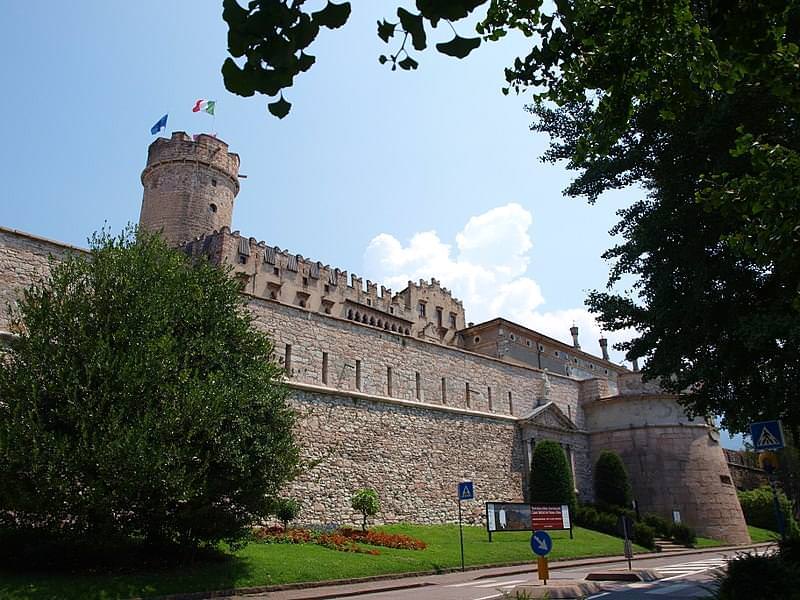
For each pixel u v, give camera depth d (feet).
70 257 58.90
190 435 49.49
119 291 55.98
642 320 51.83
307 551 64.95
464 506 104.32
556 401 133.80
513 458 116.98
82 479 46.44
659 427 130.72
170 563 53.72
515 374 126.52
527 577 66.28
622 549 96.07
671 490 125.70
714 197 30.32
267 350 63.77
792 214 26.91
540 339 184.75
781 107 36.86
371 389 96.73
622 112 23.18
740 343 45.19
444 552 76.54
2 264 64.90
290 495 79.87
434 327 191.93
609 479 123.34
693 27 20.16
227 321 61.05
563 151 52.65
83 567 51.16
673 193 45.16
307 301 163.12
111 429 47.14
